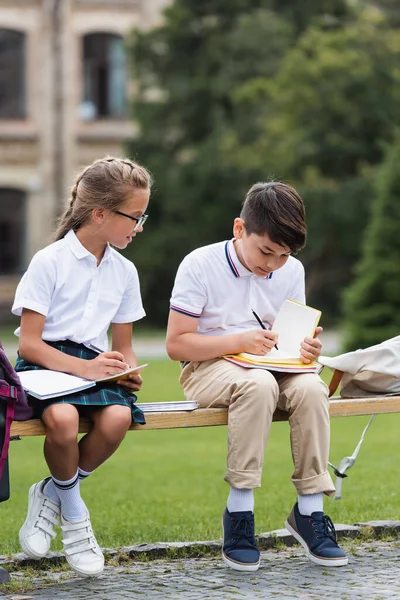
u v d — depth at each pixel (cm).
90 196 546
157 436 1318
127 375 526
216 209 3741
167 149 4019
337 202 3491
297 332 570
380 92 3497
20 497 832
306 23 3953
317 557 545
